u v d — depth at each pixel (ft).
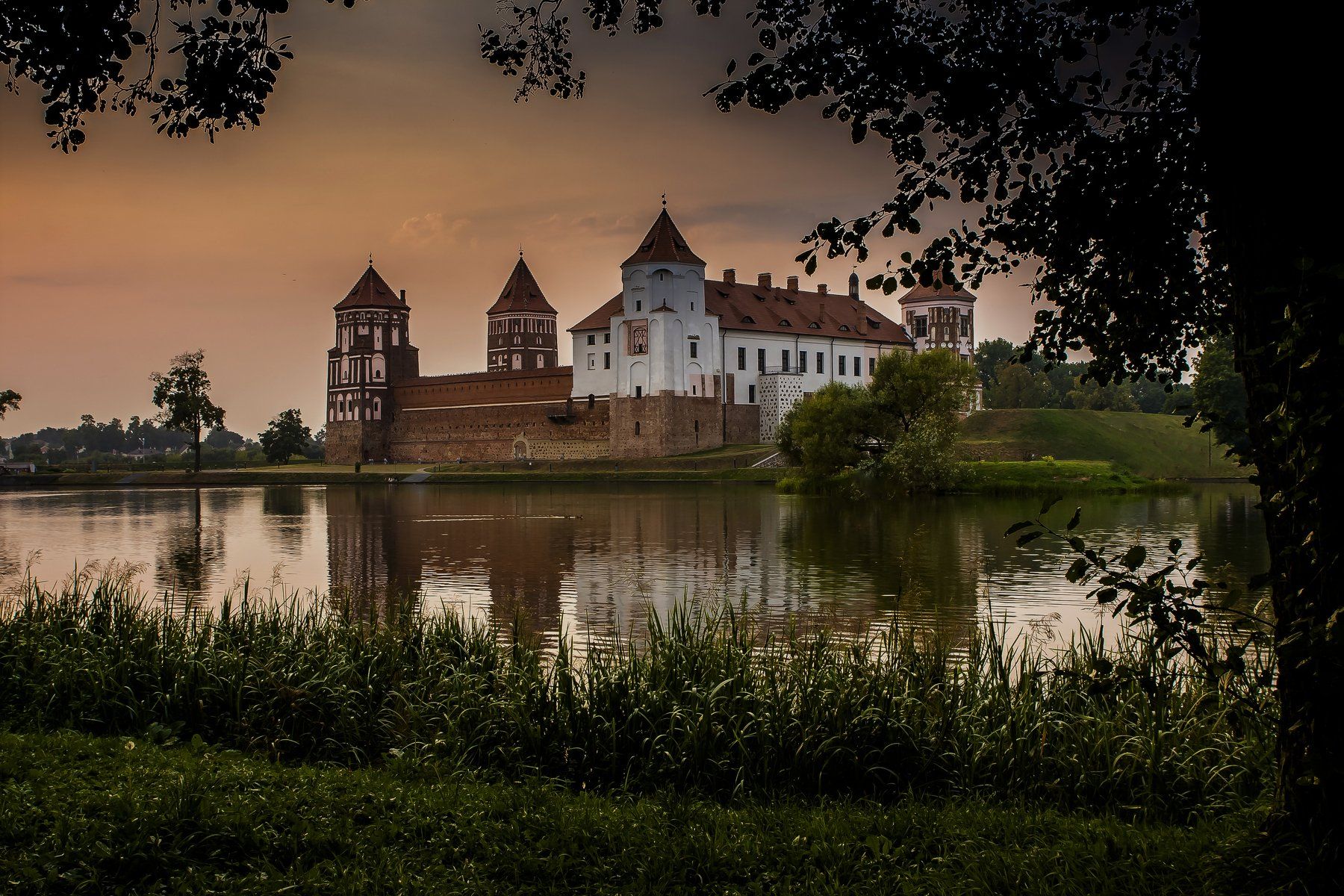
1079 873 23.16
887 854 24.95
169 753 32.71
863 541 117.60
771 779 32.60
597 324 334.85
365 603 76.74
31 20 25.57
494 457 368.07
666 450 313.73
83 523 161.79
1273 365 18.56
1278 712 29.68
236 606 75.97
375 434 410.31
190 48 27.25
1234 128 20.25
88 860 24.03
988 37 25.21
